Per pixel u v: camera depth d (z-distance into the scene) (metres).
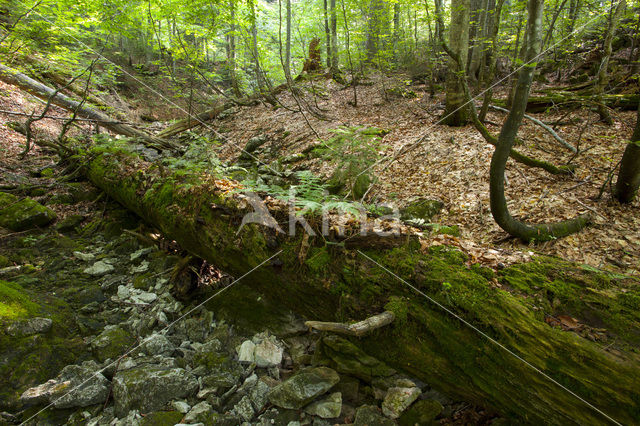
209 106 12.52
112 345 2.99
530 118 5.71
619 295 1.97
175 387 2.52
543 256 2.51
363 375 2.62
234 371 2.79
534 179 4.47
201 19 7.14
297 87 11.09
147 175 4.54
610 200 3.65
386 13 8.86
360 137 3.97
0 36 6.72
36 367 2.66
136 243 4.72
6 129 7.82
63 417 2.39
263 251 2.81
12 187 5.67
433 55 9.09
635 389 1.53
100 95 10.83
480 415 2.22
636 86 5.98
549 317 1.91
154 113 13.59
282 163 6.64
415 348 2.11
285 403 2.42
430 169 5.38
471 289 2.10
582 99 5.44
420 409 2.34
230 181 3.74
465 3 6.14
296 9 14.02
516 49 6.80
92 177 5.79
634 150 3.21
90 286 3.83
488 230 3.85
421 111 7.97
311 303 2.64
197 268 3.82
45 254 4.34
